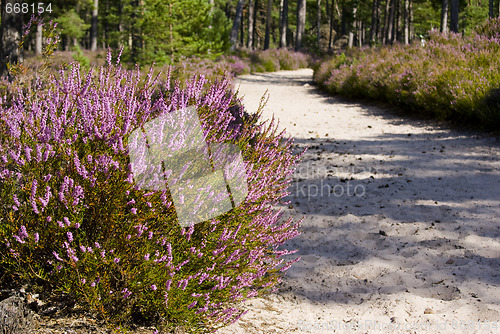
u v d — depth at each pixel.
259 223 3.24
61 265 2.61
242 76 25.70
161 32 21.20
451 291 3.86
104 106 2.81
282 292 3.95
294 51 37.03
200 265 2.84
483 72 10.95
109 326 2.66
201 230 2.90
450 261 4.46
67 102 2.84
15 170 2.91
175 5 21.08
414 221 5.59
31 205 2.68
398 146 9.29
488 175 7.16
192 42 21.80
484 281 4.00
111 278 2.78
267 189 3.49
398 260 4.56
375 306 3.70
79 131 2.90
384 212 5.95
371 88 15.12
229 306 3.35
